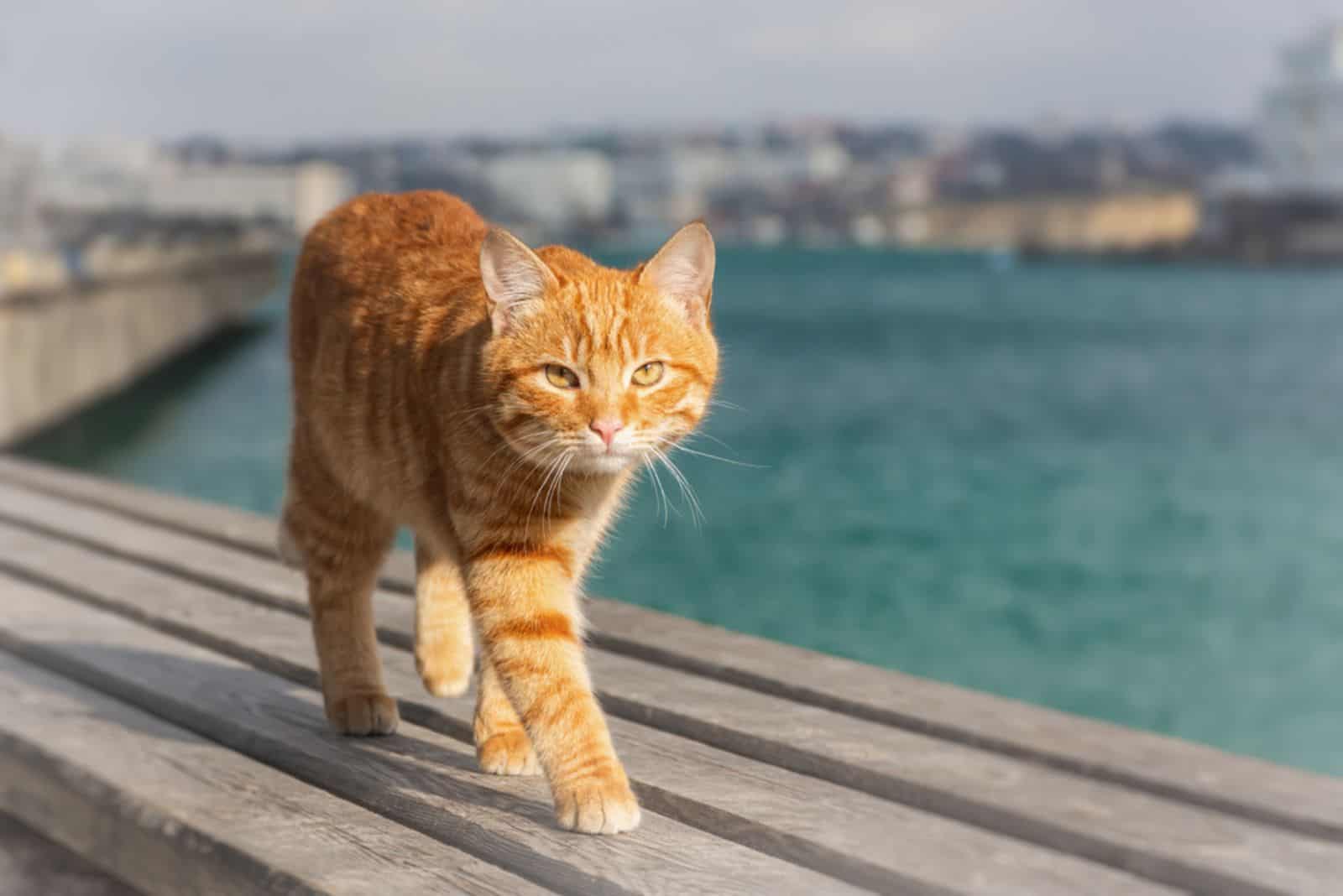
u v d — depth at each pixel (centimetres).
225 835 255
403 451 284
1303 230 12256
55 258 2572
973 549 1553
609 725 314
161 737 314
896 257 15612
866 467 2203
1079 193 16038
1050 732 290
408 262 302
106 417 2698
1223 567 1488
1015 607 1295
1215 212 14938
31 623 405
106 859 288
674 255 276
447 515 275
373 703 308
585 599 417
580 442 261
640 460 279
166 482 1967
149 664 364
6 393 2009
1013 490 2006
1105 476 2172
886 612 1254
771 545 1504
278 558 468
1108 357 4397
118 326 2936
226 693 339
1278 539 1642
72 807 297
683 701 323
